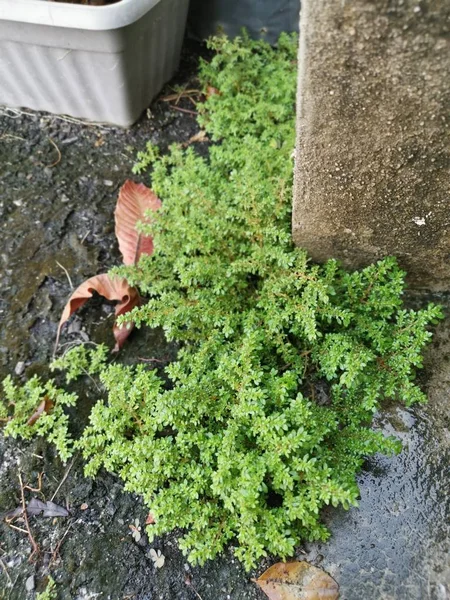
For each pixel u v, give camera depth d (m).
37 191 0.58
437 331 0.48
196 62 0.68
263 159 0.52
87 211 0.57
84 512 0.42
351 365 0.40
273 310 0.43
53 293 0.52
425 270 0.47
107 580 0.39
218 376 0.40
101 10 0.48
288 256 0.43
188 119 0.64
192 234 0.46
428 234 0.43
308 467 0.36
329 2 0.29
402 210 0.41
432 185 0.38
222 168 0.56
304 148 0.38
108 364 0.49
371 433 0.40
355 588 0.38
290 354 0.43
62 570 0.40
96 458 0.41
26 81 0.58
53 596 0.39
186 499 0.38
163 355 0.49
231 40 0.69
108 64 0.53
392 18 0.29
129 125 0.62
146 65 0.58
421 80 0.32
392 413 0.45
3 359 0.49
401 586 0.38
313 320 0.41
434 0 0.28
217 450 0.39
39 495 0.43
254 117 0.57
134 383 0.42
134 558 0.40
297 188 0.42
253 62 0.62
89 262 0.54
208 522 0.38
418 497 0.41
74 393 0.46
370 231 0.44
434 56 0.30
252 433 0.39
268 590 0.38
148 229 0.49
